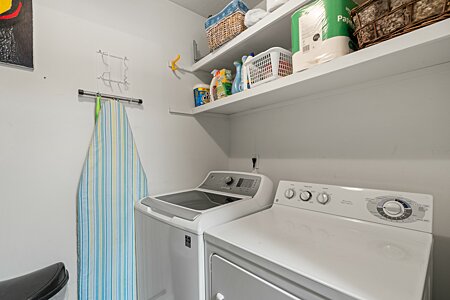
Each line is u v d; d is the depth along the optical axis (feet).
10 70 3.51
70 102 4.05
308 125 4.62
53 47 3.90
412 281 1.71
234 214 3.56
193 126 5.90
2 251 3.38
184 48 5.76
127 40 4.79
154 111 5.17
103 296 4.28
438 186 3.00
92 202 4.21
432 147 3.05
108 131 4.44
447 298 2.90
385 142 3.51
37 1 3.76
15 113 3.54
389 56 2.52
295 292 1.93
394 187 3.41
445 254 2.93
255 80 4.07
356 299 1.55
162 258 3.71
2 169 3.43
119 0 4.72
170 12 5.53
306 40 3.11
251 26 4.03
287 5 3.34
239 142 6.36
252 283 2.28
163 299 3.68
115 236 4.47
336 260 2.07
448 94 2.92
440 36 2.03
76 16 4.16
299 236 2.69
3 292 2.98
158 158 5.22
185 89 5.76
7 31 3.48
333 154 4.20
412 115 3.23
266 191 4.42
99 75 4.39
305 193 3.82
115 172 4.50
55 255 3.83
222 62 5.39
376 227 2.91
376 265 1.97
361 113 3.79
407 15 2.25
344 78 3.33
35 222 3.67
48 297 3.08
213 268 2.80
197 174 5.94
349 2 2.94
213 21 4.86
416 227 2.66
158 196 4.70
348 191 3.38
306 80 3.21
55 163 3.88
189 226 3.12
